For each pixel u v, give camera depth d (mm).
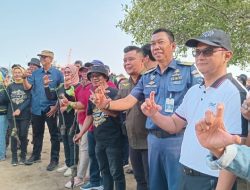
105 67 4438
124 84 4574
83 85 5207
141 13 9180
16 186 5789
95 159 5168
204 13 7098
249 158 1702
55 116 6652
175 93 3271
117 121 4336
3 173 6516
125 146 4551
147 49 4016
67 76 5805
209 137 1690
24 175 6379
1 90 7312
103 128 4359
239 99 2254
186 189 2529
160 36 3350
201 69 2426
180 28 7715
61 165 6977
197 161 2443
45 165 7027
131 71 3988
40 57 6754
